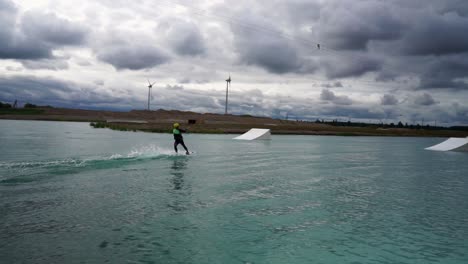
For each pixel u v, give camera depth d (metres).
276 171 15.05
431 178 14.34
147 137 38.44
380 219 7.85
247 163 17.61
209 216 7.72
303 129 88.06
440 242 6.42
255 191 10.57
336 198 9.93
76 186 10.55
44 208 8.02
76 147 23.56
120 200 8.96
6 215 7.43
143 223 7.12
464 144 32.19
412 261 5.54
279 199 9.59
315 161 19.84
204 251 5.75
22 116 125.06
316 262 5.41
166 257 5.46
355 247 6.09
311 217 7.88
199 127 71.62
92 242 6.01
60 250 5.62
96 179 11.80
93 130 52.78
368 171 16.20
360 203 9.38
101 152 20.50
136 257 5.43
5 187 10.25
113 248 5.77
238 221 7.42
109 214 7.69
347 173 15.24
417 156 25.62
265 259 5.48
